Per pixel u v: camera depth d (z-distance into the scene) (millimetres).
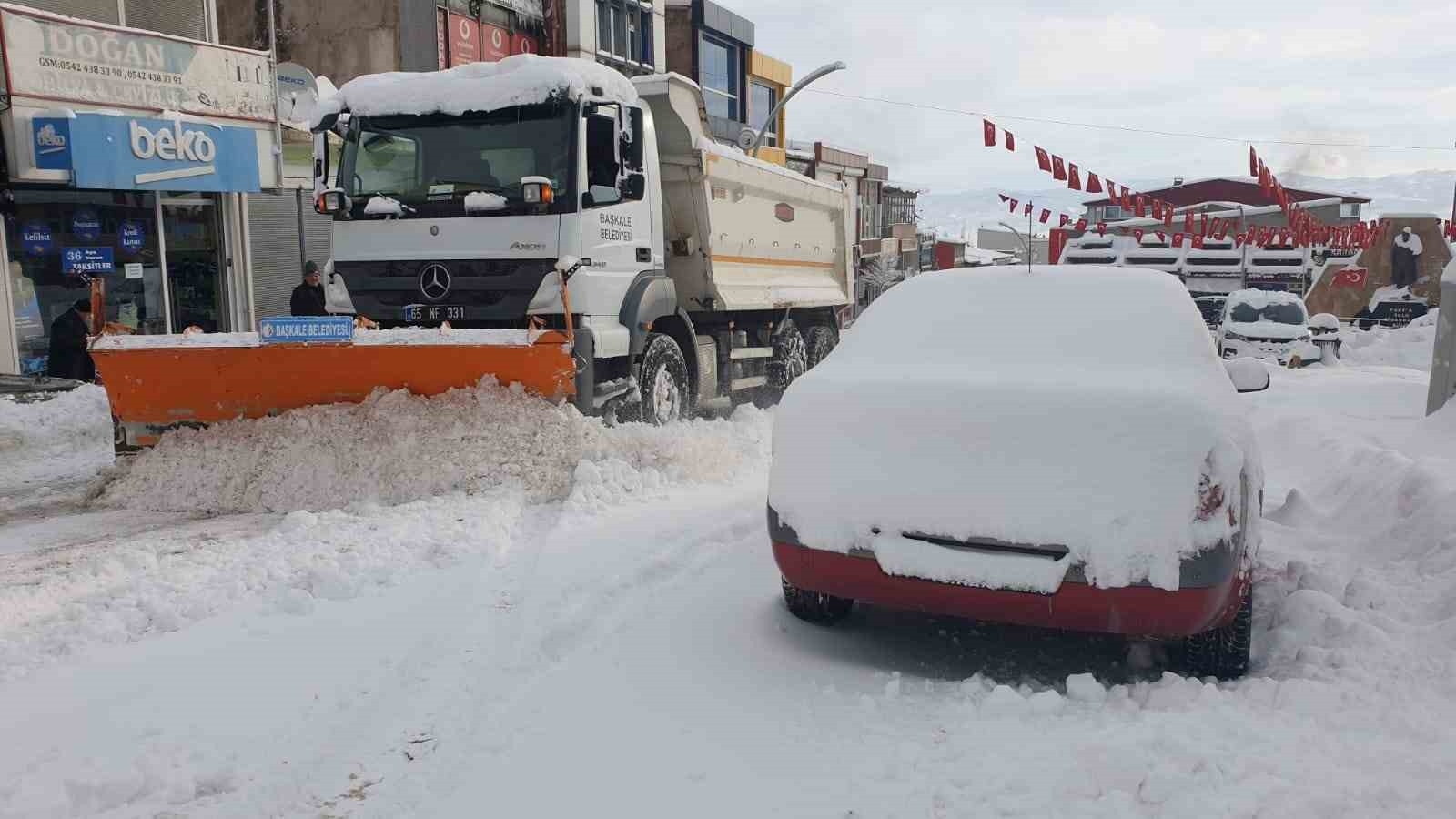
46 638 4477
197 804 3146
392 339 7254
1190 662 4066
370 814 3057
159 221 15031
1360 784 2883
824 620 4707
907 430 4047
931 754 3291
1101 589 3668
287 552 5668
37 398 10852
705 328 11102
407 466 7113
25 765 3330
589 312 8070
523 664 4172
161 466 7570
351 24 21266
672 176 10125
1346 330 26219
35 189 13375
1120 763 3062
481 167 8180
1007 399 3949
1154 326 4527
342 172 8539
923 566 3906
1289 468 8531
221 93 15359
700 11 33625
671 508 6789
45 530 6789
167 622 4695
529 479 7043
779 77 40062
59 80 13023
